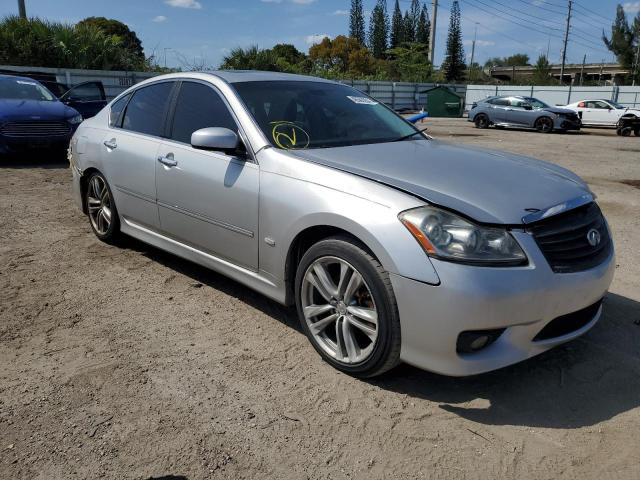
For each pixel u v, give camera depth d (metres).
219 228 3.63
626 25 67.81
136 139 4.40
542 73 62.25
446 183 2.90
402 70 49.44
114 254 4.91
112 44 23.80
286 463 2.35
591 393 2.89
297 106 3.85
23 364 3.07
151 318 3.67
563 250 2.73
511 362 2.65
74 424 2.57
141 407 2.70
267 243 3.29
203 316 3.72
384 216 2.69
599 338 3.47
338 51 65.12
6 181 8.03
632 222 6.61
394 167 3.11
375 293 2.72
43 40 21.81
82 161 5.05
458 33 71.50
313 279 3.07
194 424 2.59
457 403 2.79
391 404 2.77
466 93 41.06
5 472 2.26
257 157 3.38
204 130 3.40
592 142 18.11
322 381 2.96
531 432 2.57
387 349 2.74
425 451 2.44
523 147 15.94
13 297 3.95
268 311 3.81
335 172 3.01
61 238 5.34
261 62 27.34
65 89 13.17
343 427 2.59
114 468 2.30
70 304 3.86
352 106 4.17
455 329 2.53
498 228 2.60
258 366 3.10
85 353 3.20
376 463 2.37
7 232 5.48
